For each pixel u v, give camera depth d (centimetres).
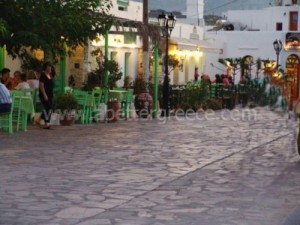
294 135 1886
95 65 2625
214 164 1277
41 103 1880
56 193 948
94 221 795
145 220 806
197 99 2842
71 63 2594
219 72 4534
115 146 1509
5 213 823
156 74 2500
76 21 1834
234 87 3347
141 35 2236
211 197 953
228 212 860
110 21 1988
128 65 3120
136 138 1695
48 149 1420
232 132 1945
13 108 1702
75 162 1245
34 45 1814
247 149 1530
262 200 941
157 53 2491
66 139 1617
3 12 1788
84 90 2191
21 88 1888
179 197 946
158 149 1479
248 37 4625
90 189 984
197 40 4109
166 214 840
